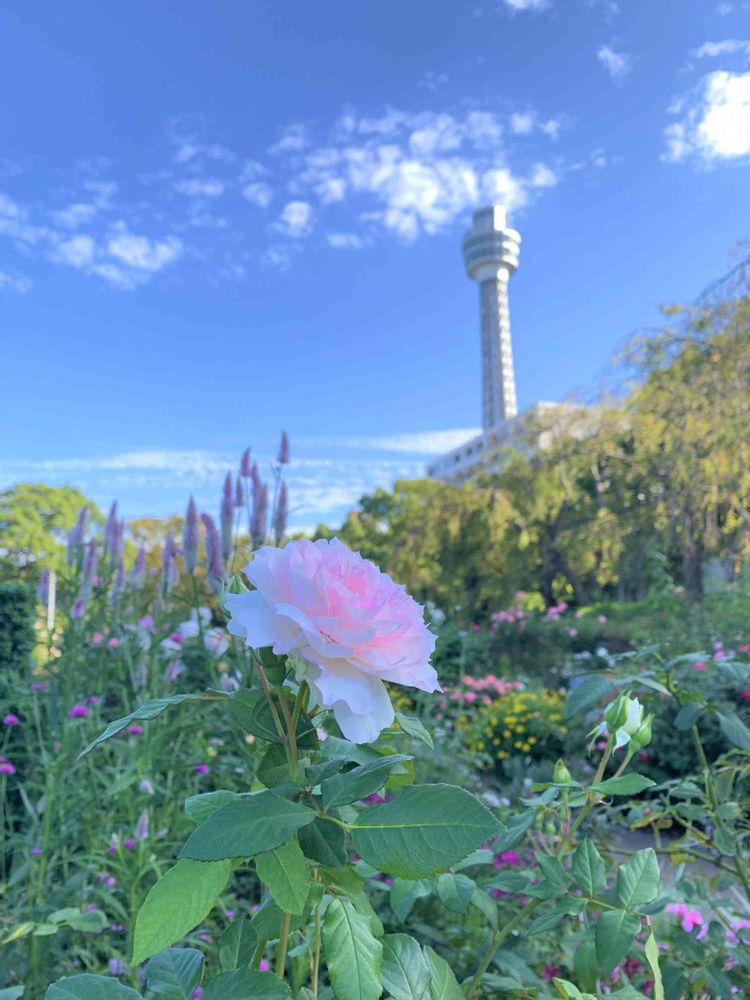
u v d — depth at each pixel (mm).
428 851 549
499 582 13555
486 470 15680
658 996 761
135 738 2680
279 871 572
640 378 10836
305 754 705
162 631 3129
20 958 1828
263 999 595
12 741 3379
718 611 8070
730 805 1391
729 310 9648
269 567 632
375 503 15648
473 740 5867
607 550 12438
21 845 2250
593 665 9391
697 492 9688
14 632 4512
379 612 614
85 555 3531
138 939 556
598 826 1688
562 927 1509
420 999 732
